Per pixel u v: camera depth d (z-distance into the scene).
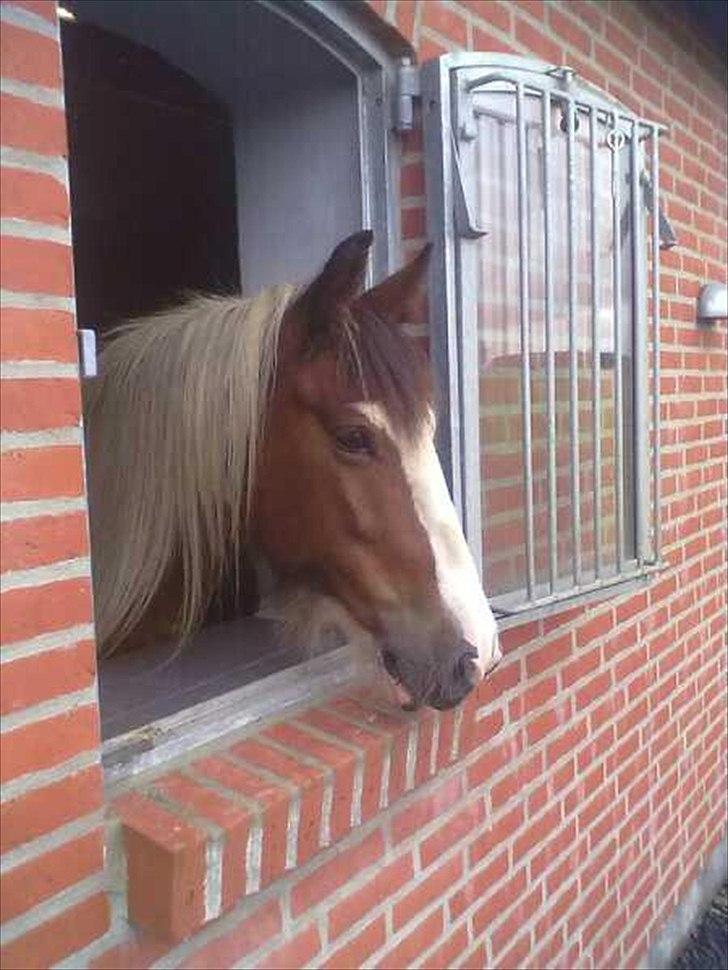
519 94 2.22
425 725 2.09
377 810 1.97
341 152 2.31
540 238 2.42
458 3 2.39
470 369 2.23
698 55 3.95
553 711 2.89
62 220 1.41
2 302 1.33
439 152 2.19
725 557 4.45
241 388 1.82
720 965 3.88
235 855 1.59
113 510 1.98
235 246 3.05
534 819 2.81
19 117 1.35
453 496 2.24
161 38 2.20
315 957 1.94
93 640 1.47
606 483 2.72
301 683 2.01
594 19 3.09
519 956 2.76
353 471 1.76
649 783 3.64
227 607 2.23
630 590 2.72
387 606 1.75
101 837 1.50
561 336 2.51
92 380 2.02
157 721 1.71
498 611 2.25
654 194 2.74
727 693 4.55
